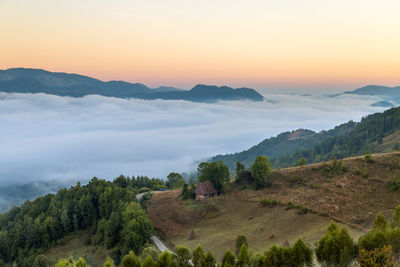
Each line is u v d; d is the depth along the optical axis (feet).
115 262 244.42
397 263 114.62
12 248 322.75
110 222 283.38
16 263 306.14
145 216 270.67
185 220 287.69
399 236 119.96
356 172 278.26
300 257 122.62
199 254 135.54
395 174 255.09
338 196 243.81
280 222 226.38
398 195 219.61
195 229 264.93
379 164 283.38
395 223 143.84
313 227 201.77
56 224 331.36
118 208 312.91
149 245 224.33
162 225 286.87
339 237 123.95
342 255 119.55
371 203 219.20
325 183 275.39
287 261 123.85
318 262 127.65
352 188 252.42
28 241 321.93
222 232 242.17
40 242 324.39
